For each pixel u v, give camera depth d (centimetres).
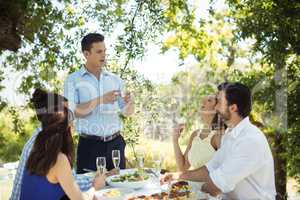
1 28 438
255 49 461
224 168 239
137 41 513
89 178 272
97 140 352
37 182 211
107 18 516
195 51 520
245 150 236
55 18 502
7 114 519
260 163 236
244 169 235
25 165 216
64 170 209
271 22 444
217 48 513
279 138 462
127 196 235
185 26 530
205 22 525
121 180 270
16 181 233
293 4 445
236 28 465
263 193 240
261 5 455
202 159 317
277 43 443
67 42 512
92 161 352
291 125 455
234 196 247
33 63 512
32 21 476
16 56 509
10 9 440
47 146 209
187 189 238
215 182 239
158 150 482
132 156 501
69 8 509
